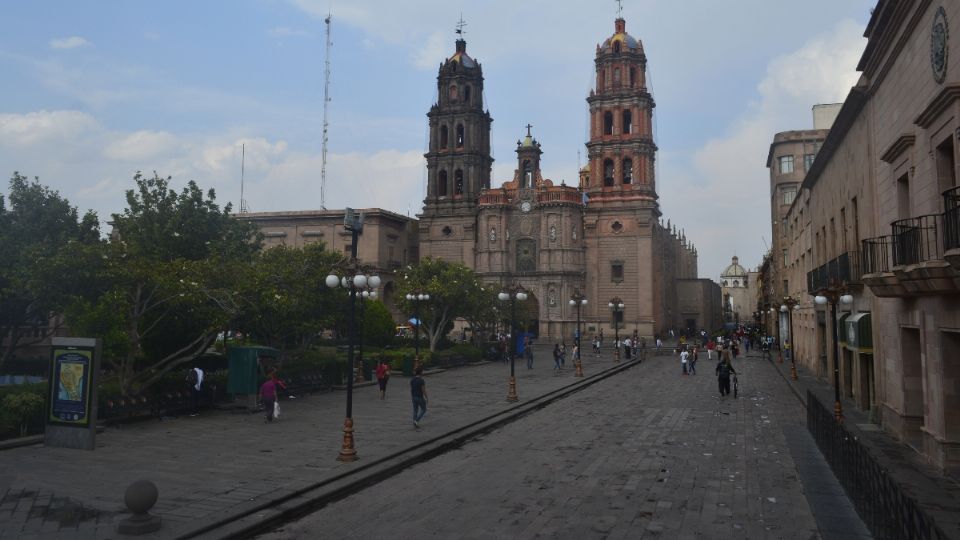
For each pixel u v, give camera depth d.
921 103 15.42
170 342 27.72
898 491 8.39
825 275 28.23
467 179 86.81
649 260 79.06
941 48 13.83
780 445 18.67
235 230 40.19
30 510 11.66
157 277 21.72
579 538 10.81
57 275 22.00
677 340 85.50
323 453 16.75
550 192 82.06
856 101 22.08
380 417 23.02
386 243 80.69
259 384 24.59
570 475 15.16
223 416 23.00
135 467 15.04
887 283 15.32
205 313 23.98
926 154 14.77
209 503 12.18
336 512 12.38
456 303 52.22
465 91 88.88
